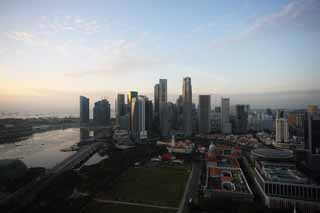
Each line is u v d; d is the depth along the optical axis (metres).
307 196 196.62
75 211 180.88
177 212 185.88
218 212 181.62
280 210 187.00
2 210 187.88
